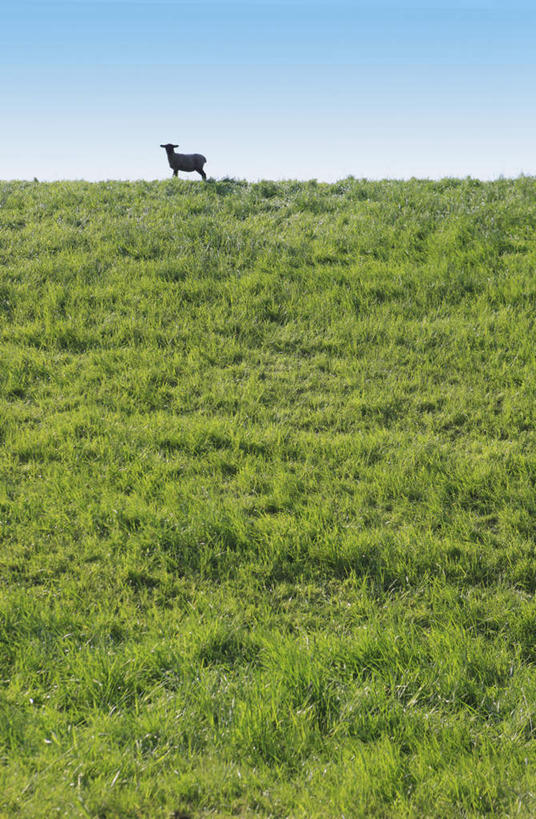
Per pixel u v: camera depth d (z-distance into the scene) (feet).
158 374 123.65
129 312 144.25
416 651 63.82
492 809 47.80
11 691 58.65
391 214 186.09
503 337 130.93
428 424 108.78
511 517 84.64
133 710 57.52
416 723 56.18
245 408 114.01
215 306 146.72
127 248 168.66
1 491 91.50
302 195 206.69
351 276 154.92
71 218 187.83
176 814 45.62
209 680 60.13
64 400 116.47
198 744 53.93
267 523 84.58
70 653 63.36
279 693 58.29
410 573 76.43
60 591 73.26
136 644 65.26
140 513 86.07
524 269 152.15
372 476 95.50
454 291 147.43
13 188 224.12
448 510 88.12
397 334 134.41
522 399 112.88
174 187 221.05
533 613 69.31
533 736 55.62
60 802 45.14
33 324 139.33
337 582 76.48
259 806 47.60
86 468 97.25
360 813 46.52
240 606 72.54
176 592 75.10
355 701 57.98
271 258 163.84
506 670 62.85
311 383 121.90
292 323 140.46
